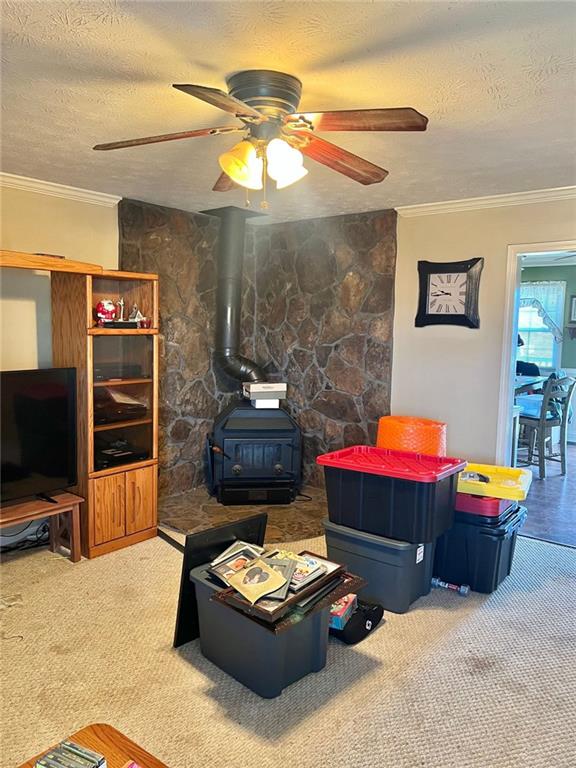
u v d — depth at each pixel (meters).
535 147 2.66
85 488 3.35
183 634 2.51
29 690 2.19
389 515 2.84
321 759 1.87
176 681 2.27
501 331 3.82
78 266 3.17
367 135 2.50
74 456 3.36
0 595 2.93
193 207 4.22
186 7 1.48
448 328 4.04
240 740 1.94
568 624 2.75
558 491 4.97
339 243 4.50
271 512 4.20
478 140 2.56
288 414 4.45
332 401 4.66
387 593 2.86
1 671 2.31
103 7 1.47
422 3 1.45
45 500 3.28
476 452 3.98
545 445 5.92
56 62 1.81
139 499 3.62
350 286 4.47
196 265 4.51
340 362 4.59
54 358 3.52
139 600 2.90
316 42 1.67
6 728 1.99
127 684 2.24
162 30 1.60
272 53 1.74
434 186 3.45
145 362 3.71
